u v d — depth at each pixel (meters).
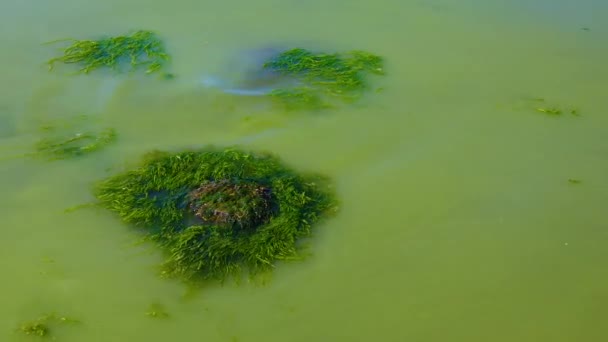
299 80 3.11
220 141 2.73
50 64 3.15
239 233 2.29
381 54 3.30
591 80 3.15
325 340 2.06
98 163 2.60
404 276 2.24
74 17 3.54
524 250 2.33
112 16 3.57
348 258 2.28
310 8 3.71
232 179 2.47
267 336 2.06
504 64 3.25
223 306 2.13
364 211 2.44
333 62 3.21
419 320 2.12
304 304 2.14
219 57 3.26
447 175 2.60
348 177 2.57
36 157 2.62
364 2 3.79
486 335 2.08
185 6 3.69
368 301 2.16
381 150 2.71
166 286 2.18
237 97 2.99
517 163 2.67
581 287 2.22
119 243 2.29
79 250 2.27
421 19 3.62
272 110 2.91
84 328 2.07
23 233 2.32
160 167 2.53
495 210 2.47
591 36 3.47
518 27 3.55
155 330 2.07
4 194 2.46
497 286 2.22
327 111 2.91
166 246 2.27
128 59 3.21
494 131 2.82
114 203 2.41
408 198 2.50
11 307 2.11
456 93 3.04
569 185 2.58
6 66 3.12
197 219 2.34
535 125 2.86
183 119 2.86
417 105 2.96
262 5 3.72
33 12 3.55
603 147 2.75
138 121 2.83
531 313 2.14
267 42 3.39
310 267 2.24
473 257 2.31
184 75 3.13
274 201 2.40
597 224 2.43
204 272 2.20
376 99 2.99
